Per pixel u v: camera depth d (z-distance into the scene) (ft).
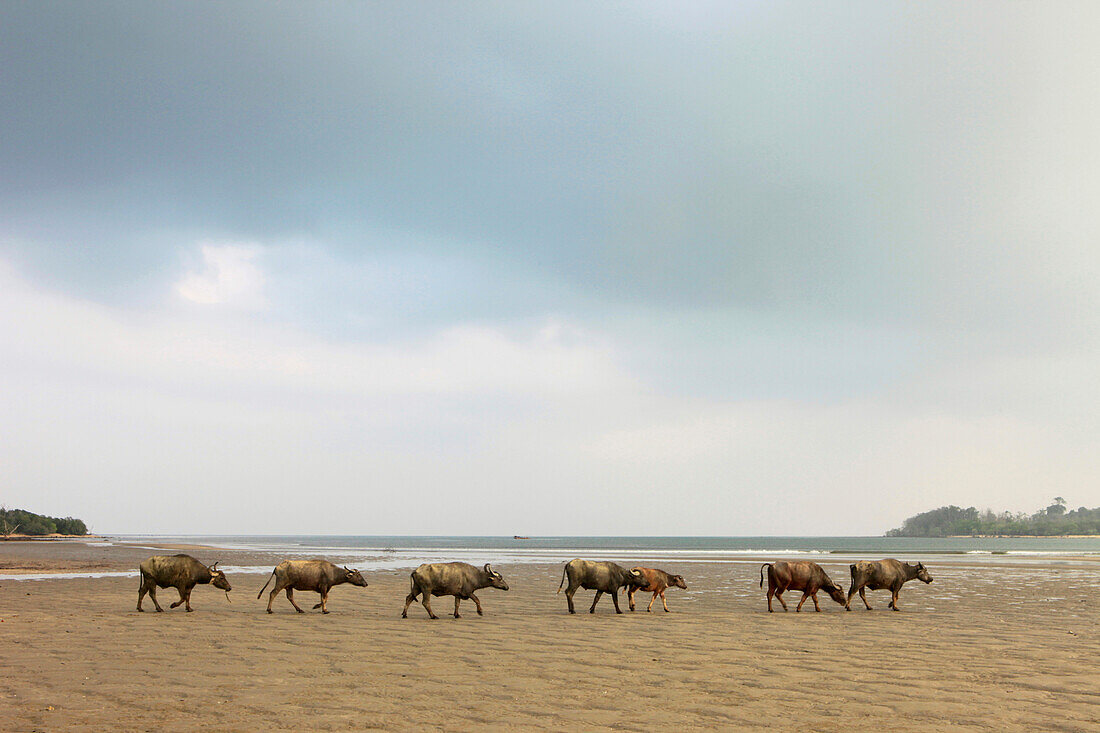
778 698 33.96
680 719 30.25
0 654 44.45
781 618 65.87
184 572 67.97
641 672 39.93
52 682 36.55
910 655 45.52
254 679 37.50
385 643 49.49
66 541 517.14
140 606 67.62
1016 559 235.20
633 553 300.20
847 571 154.81
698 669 40.83
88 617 62.80
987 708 32.19
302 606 74.33
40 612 66.54
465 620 63.10
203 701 32.81
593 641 51.03
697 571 151.84
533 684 36.73
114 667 40.47
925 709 31.99
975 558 247.91
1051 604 80.59
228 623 59.41
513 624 60.34
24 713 30.58
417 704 32.48
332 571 68.23
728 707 32.27
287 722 29.37
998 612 71.92
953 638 53.11
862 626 60.08
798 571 71.92
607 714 30.94
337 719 29.86
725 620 63.93
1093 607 77.25
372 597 84.99
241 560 196.13
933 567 174.40
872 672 40.09
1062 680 38.04
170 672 39.14
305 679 37.58
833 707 32.32
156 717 30.01
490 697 33.91
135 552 257.96
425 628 57.41
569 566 69.05
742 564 185.47
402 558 224.94
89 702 32.55
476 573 65.67
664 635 54.08
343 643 49.37
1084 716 30.81
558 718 30.25
